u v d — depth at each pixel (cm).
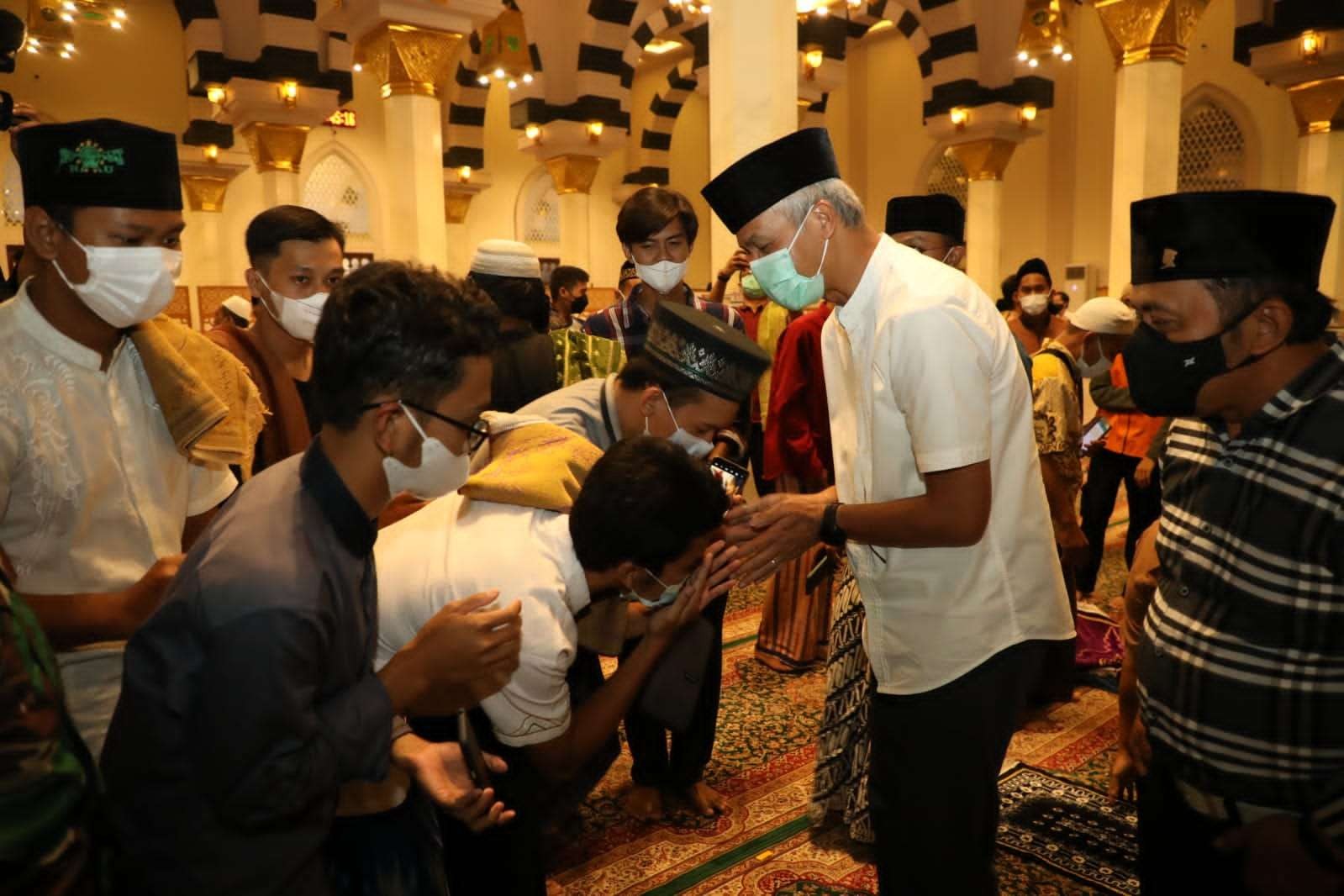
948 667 153
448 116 1617
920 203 249
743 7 420
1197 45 1348
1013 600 155
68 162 133
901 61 1691
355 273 105
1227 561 117
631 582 137
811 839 245
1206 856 126
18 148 138
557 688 130
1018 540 156
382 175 1636
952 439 140
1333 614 109
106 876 92
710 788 268
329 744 98
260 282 212
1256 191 109
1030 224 1523
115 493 148
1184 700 122
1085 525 432
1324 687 111
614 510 129
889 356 148
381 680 105
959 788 155
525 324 246
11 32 196
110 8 950
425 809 134
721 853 238
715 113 434
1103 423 334
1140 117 766
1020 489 157
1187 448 127
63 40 928
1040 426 324
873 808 165
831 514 155
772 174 158
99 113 1338
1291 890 109
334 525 103
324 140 1573
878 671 162
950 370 141
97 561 146
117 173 134
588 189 1400
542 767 141
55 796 79
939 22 1236
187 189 1390
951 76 1239
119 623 129
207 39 1123
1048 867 229
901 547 152
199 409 153
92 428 144
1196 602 123
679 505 131
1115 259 790
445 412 102
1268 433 113
